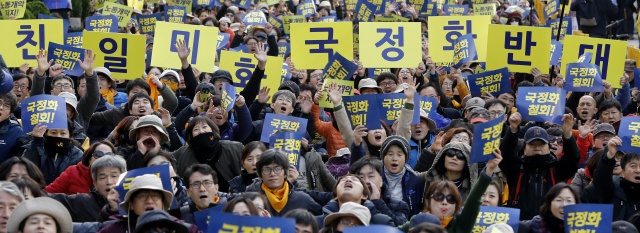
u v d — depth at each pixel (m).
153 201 19.75
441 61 40.50
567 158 26.70
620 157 28.31
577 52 39.16
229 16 62.97
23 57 35.50
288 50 50.03
